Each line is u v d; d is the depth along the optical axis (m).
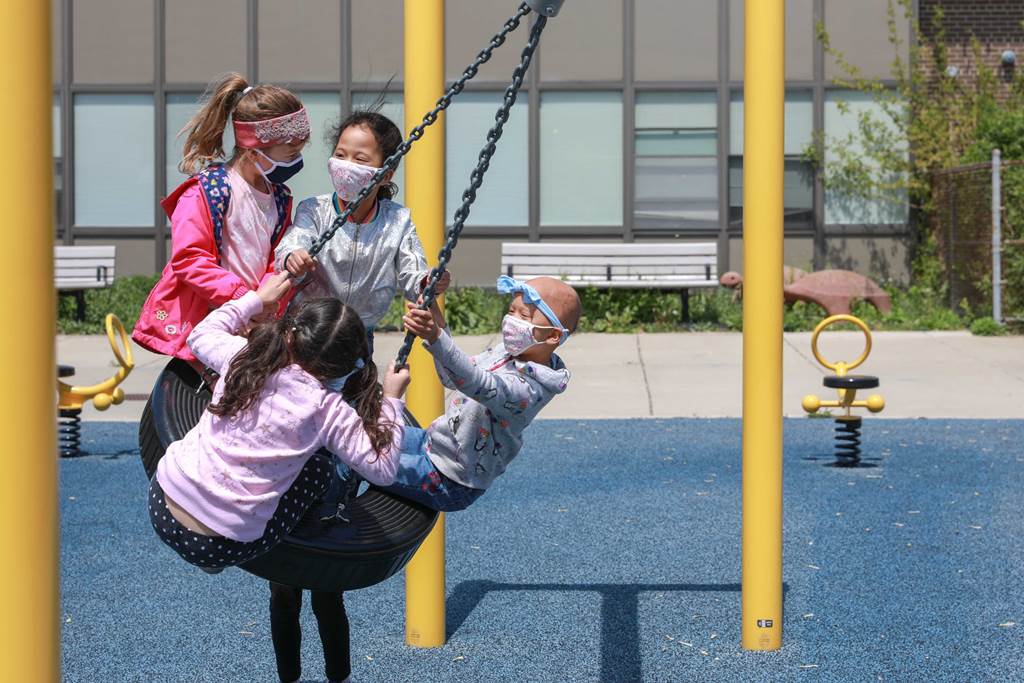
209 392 4.13
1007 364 13.62
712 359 14.22
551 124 19.52
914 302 18.05
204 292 4.09
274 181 4.31
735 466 9.10
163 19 19.56
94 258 17.80
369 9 19.59
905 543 7.03
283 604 4.52
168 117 19.67
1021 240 16.08
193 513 3.54
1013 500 8.01
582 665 5.21
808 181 19.61
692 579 6.39
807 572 6.50
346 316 3.61
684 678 5.04
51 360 2.32
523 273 18.09
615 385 12.66
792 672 5.10
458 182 19.59
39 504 2.31
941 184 18.83
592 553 6.91
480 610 5.95
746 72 5.27
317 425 3.57
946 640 5.45
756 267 5.29
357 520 3.87
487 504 8.07
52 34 2.32
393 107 19.70
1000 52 19.94
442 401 5.42
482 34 19.44
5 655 2.30
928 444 9.85
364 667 5.22
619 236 19.56
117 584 6.38
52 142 2.33
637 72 19.48
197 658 5.33
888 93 19.44
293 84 19.61
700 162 19.52
